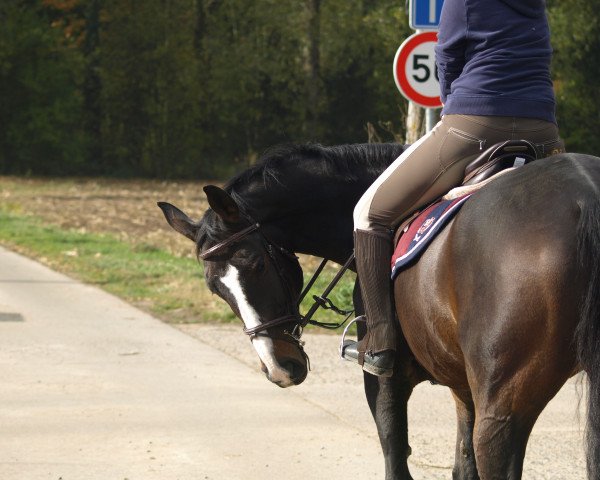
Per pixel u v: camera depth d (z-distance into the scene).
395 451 6.09
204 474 7.92
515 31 5.47
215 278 6.38
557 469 8.09
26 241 22.70
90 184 46.47
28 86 52.03
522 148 5.36
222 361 11.92
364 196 5.88
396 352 5.83
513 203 4.70
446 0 5.70
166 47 54.00
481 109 5.46
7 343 12.69
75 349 12.43
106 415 9.55
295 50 53.59
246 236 6.31
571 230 4.40
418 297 5.21
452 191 5.33
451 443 8.80
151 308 15.23
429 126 12.10
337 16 51.38
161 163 54.97
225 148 56.66
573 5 43.97
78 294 16.30
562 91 45.03
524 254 4.50
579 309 4.31
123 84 54.22
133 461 8.21
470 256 4.78
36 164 54.12
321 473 7.96
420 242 5.22
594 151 45.66
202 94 54.81
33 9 53.94
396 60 11.91
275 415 9.63
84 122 55.59
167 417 9.52
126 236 24.56
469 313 4.73
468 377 4.81
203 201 36.56
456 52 5.67
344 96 52.69
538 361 4.45
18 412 9.61
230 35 55.66
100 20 54.25
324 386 10.79
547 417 9.76
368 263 5.72
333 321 14.02
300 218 6.65
